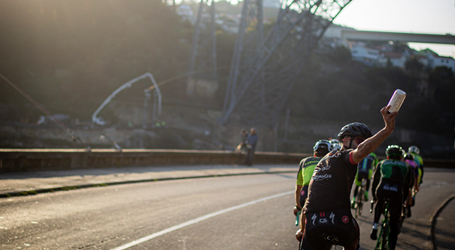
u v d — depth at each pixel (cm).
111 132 7562
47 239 522
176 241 570
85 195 884
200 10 10050
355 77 13388
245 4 6800
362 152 285
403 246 670
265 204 977
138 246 528
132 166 1535
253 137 2120
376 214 582
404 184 632
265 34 11725
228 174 1630
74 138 1353
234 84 7119
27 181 957
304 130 11244
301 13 5547
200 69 10288
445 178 2320
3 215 629
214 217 764
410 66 14900
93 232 579
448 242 718
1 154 1055
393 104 262
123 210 757
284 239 636
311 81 11894
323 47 14100
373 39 13375
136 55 10012
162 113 9250
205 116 9456
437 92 14788
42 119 7669
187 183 1270
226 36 11356
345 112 12006
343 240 293
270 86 7269
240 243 589
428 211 1084
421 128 13162
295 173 1978
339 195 298
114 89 9356
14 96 8231
